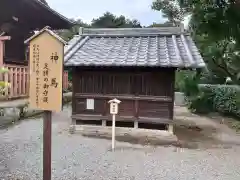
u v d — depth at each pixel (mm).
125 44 7477
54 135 6723
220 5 7469
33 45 3021
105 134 6699
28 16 8102
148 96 6551
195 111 11844
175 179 4094
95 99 6859
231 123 9461
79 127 6914
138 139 6449
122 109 6688
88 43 7750
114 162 4812
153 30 7941
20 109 8344
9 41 9742
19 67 9109
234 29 7586
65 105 12047
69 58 6570
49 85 3004
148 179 4047
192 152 5699
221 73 10078
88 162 4770
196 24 8195
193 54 6363
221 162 5035
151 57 6340
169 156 5312
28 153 5148
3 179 3844
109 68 6684
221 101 11297
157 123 6492
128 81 6656
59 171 4270
